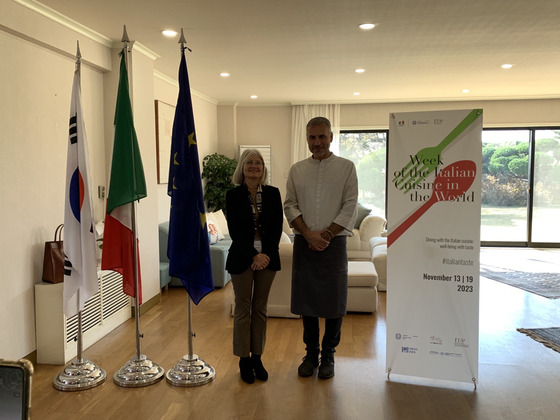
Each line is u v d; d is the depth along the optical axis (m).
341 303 2.90
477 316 2.74
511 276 5.95
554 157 8.03
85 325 3.49
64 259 3.01
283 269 4.21
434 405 2.61
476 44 4.47
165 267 5.16
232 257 2.78
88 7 3.30
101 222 3.85
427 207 2.76
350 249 6.90
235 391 2.79
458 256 2.73
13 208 3.00
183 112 2.85
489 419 2.46
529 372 3.05
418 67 5.43
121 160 2.89
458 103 7.95
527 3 3.40
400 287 2.84
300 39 4.25
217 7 3.39
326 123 2.88
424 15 3.64
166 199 6.04
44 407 2.60
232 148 8.23
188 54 4.74
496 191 8.27
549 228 8.18
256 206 2.83
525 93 7.36
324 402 2.65
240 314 2.83
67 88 3.60
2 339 2.91
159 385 2.88
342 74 5.80
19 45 3.05
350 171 2.86
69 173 2.87
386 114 8.09
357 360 3.26
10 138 2.97
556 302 4.74
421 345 2.84
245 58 4.95
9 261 2.96
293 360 3.27
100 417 2.50
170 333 3.87
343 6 3.42
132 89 4.23
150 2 3.26
